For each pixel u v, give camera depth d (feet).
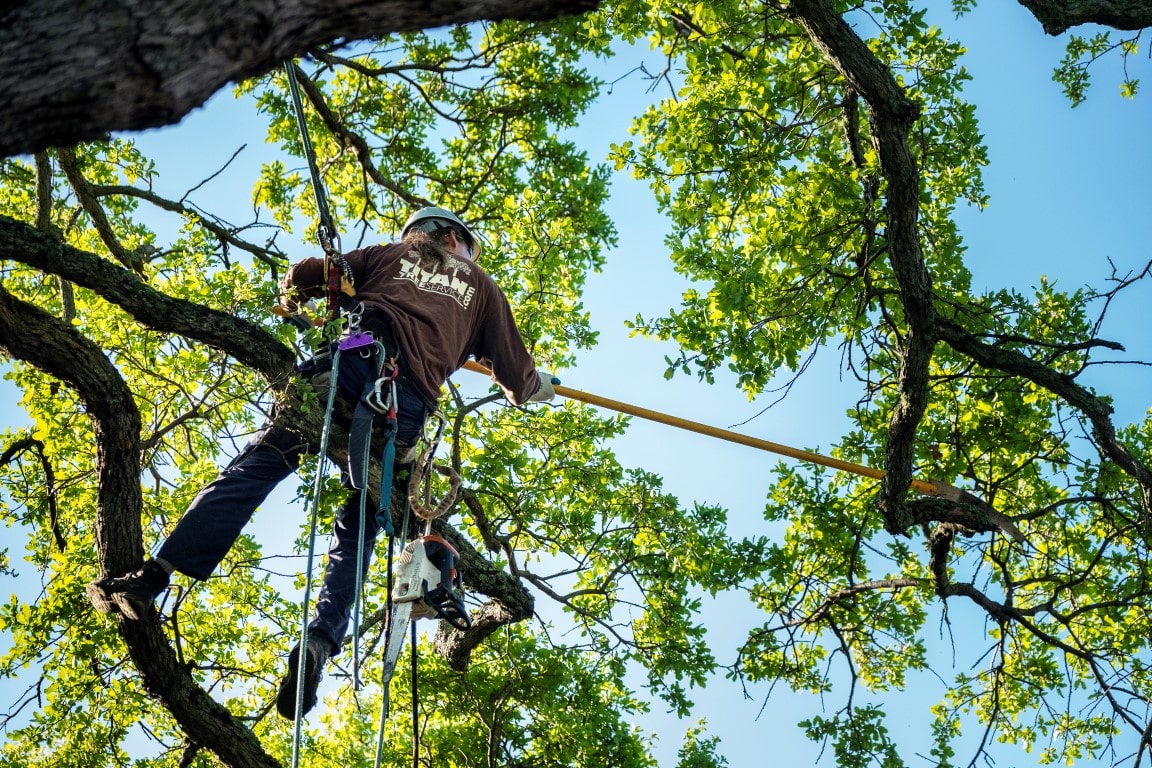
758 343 26.86
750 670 29.78
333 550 17.97
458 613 16.67
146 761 26.50
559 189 30.99
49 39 5.97
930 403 29.09
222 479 17.90
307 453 17.60
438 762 31.32
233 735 20.80
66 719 26.02
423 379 17.56
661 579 29.78
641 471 30.60
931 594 31.40
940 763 31.30
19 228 17.44
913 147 28.32
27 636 24.25
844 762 28.48
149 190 28.35
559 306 31.35
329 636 17.03
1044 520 29.55
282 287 18.30
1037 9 21.65
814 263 26.48
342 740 33.42
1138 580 28.76
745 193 28.45
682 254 27.55
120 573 18.66
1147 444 29.27
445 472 17.85
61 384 24.82
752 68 28.17
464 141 31.55
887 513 25.16
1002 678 30.99
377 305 17.71
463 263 18.88
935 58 28.04
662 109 29.27
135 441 18.47
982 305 27.71
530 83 30.78
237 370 18.99
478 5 6.97
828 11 20.61
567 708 30.78
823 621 30.22
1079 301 27.55
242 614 29.19
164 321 18.01
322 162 32.48
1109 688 25.91
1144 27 22.00
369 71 29.14
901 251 22.29
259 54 6.56
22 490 24.27
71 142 6.50
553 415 31.71
